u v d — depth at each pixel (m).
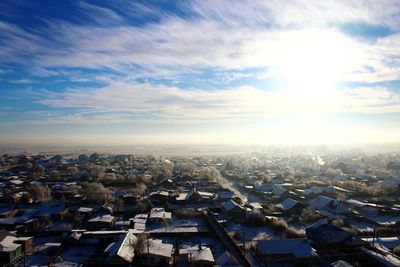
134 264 27.50
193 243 32.81
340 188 60.56
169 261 27.61
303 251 27.88
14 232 35.47
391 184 62.56
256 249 29.23
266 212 44.62
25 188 61.31
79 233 34.03
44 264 27.84
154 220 41.03
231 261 26.05
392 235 34.78
